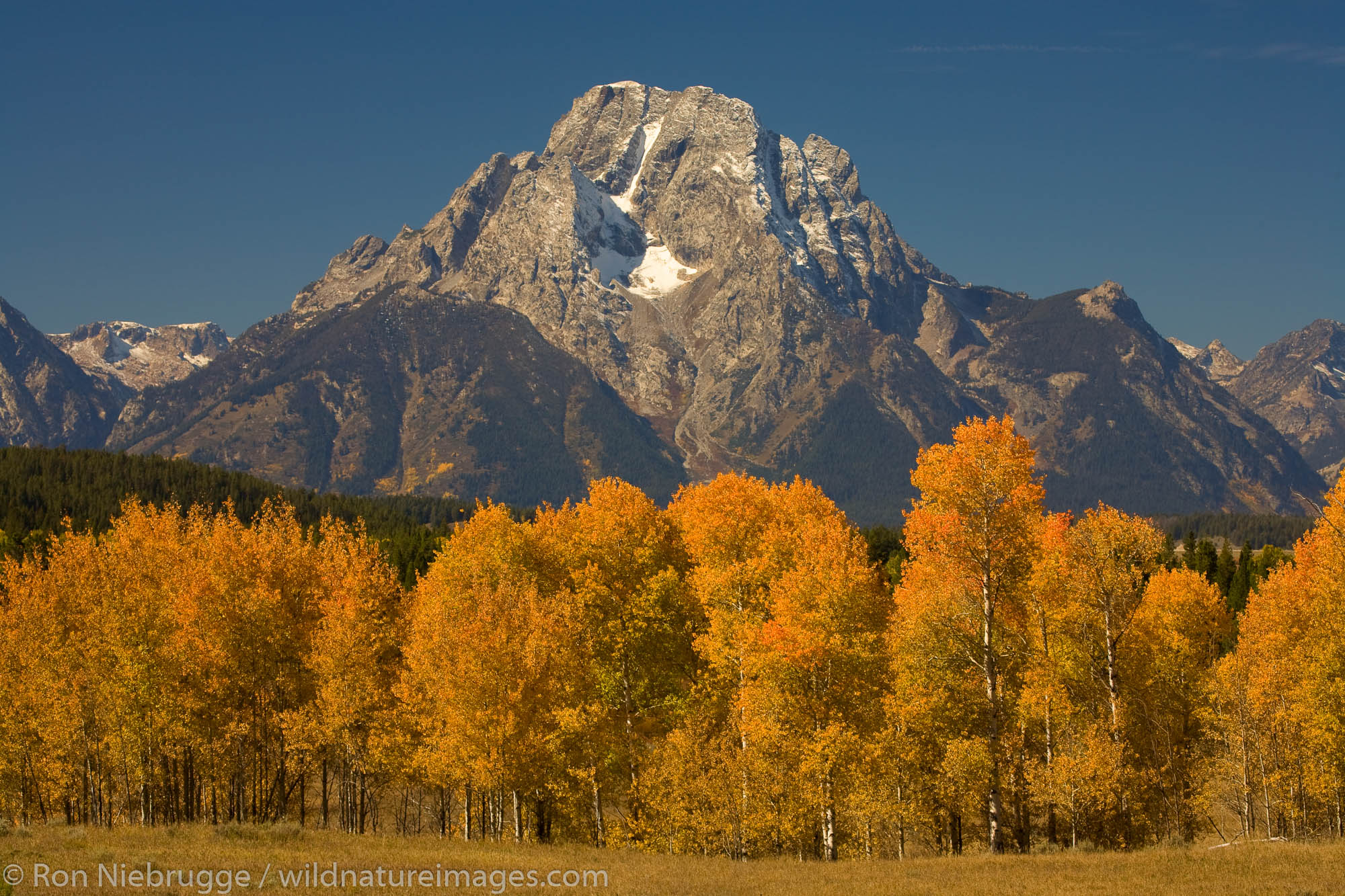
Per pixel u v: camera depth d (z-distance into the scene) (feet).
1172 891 118.32
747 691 164.14
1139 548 163.84
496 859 147.54
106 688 179.83
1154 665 187.01
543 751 168.25
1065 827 180.96
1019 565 149.69
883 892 125.29
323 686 183.83
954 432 150.92
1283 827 188.85
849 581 163.84
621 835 179.22
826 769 155.12
